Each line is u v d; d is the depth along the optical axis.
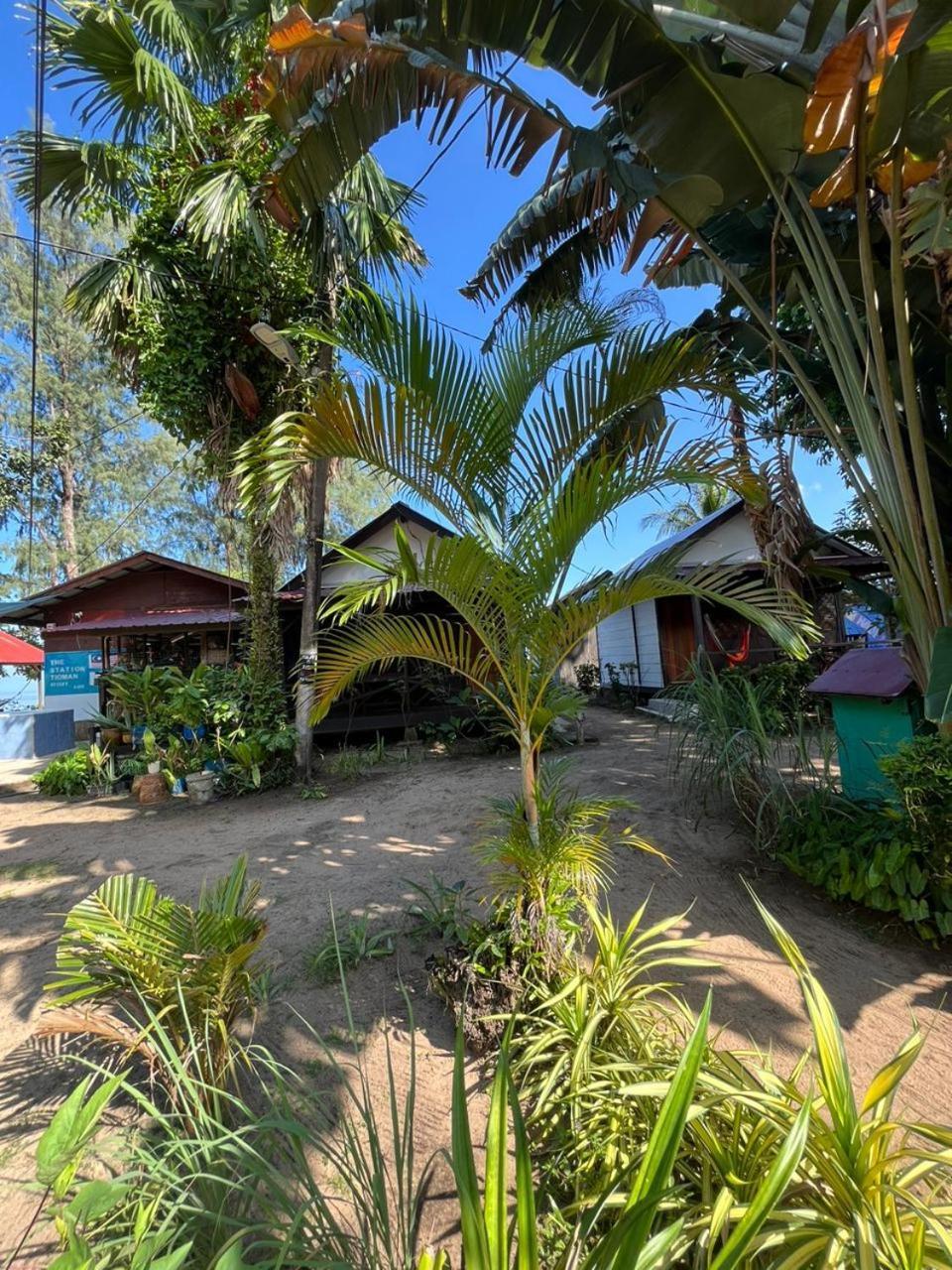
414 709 9.61
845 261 3.16
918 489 2.67
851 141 2.23
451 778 6.80
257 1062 2.16
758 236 3.45
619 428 3.31
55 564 16.73
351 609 1.98
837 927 2.95
